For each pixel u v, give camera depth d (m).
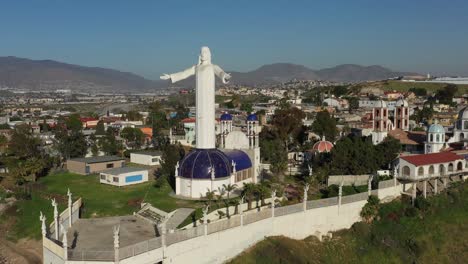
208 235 64.56
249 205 79.19
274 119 167.62
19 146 131.62
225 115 112.25
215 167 89.62
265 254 69.69
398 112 149.88
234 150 103.94
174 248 60.66
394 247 80.69
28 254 78.06
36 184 108.88
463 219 88.81
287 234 76.56
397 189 93.06
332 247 78.31
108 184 107.50
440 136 116.00
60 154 141.50
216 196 86.31
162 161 110.62
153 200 88.69
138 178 108.44
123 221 77.81
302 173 114.31
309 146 143.38
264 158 125.31
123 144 168.12
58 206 91.44
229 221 67.44
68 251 56.81
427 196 92.19
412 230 84.38
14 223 90.31
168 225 72.88
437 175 94.12
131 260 56.47
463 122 125.56
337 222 83.06
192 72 95.75
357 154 99.44
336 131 168.25
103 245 64.62
